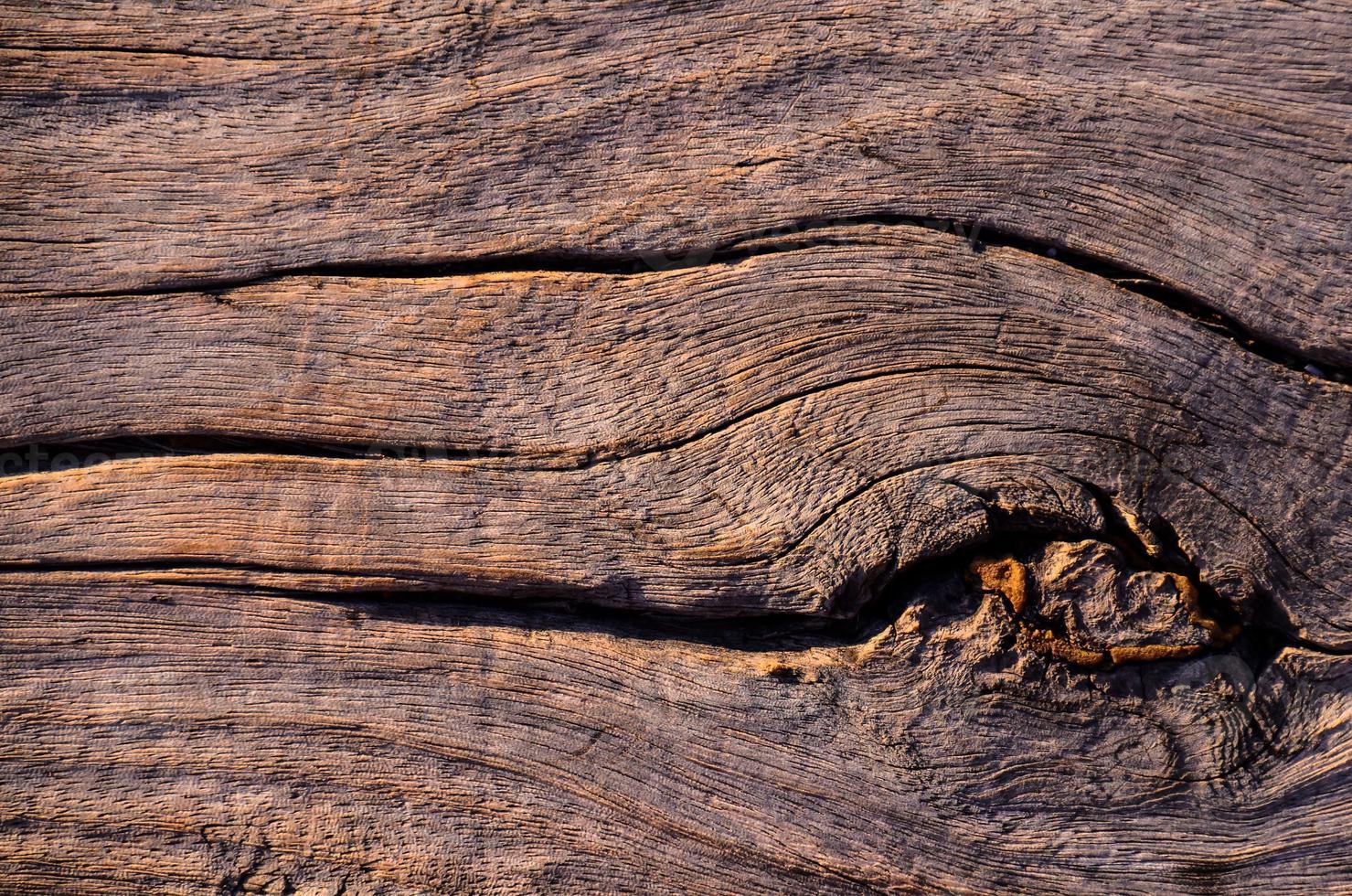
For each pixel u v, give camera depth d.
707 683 0.90
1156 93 0.90
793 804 0.90
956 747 0.90
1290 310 0.90
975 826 0.90
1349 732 0.90
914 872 0.90
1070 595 0.90
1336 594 0.90
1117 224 0.90
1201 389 0.90
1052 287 0.90
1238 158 0.90
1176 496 0.90
